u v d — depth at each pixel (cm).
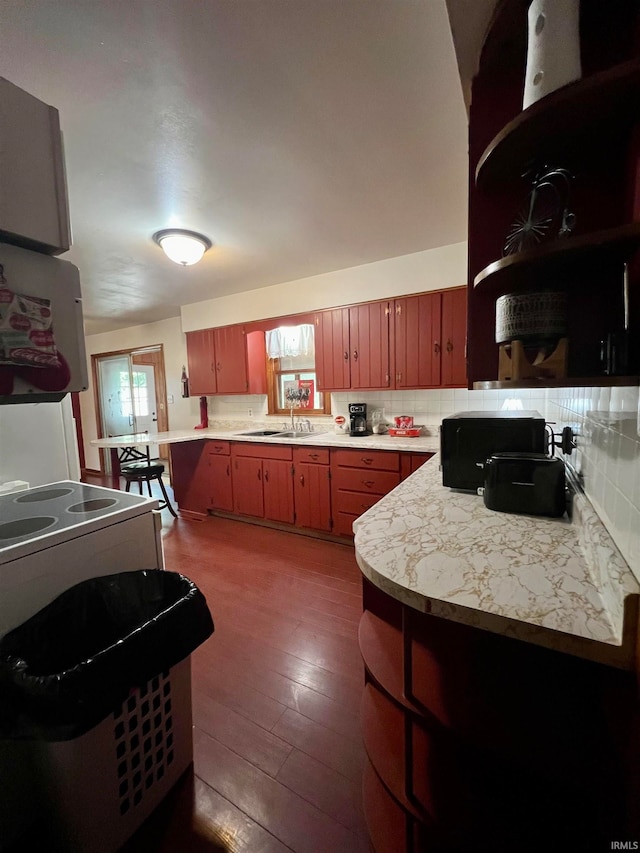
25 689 86
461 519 118
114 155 158
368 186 189
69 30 102
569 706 79
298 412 397
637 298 66
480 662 87
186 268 303
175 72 117
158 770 116
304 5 98
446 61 117
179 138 149
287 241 256
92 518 127
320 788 121
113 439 352
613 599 65
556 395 213
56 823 104
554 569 85
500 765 75
